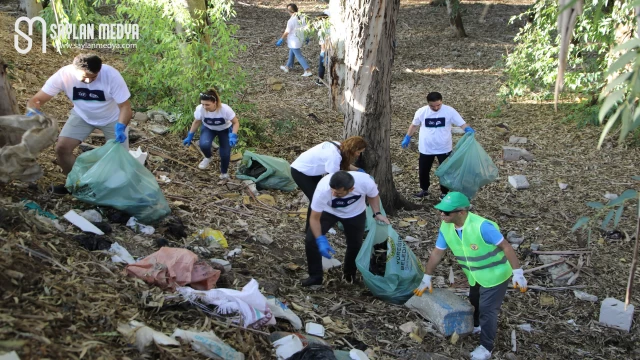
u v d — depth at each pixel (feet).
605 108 6.84
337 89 34.63
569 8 6.68
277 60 46.68
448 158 23.41
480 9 68.95
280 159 24.20
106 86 16.53
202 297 12.94
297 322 14.01
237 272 16.19
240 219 20.34
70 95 16.63
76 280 12.01
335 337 14.33
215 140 27.30
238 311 12.82
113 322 11.00
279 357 12.21
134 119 26.99
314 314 15.12
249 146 27.84
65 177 18.38
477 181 23.11
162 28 25.39
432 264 15.24
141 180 16.87
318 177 17.99
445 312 15.24
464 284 18.58
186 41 26.18
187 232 17.99
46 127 15.55
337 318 15.40
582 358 15.56
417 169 28.48
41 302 10.66
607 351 16.01
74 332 10.27
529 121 35.14
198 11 25.91
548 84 33.04
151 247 15.66
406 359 13.93
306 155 17.83
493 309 14.34
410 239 21.25
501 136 32.94
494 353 15.15
